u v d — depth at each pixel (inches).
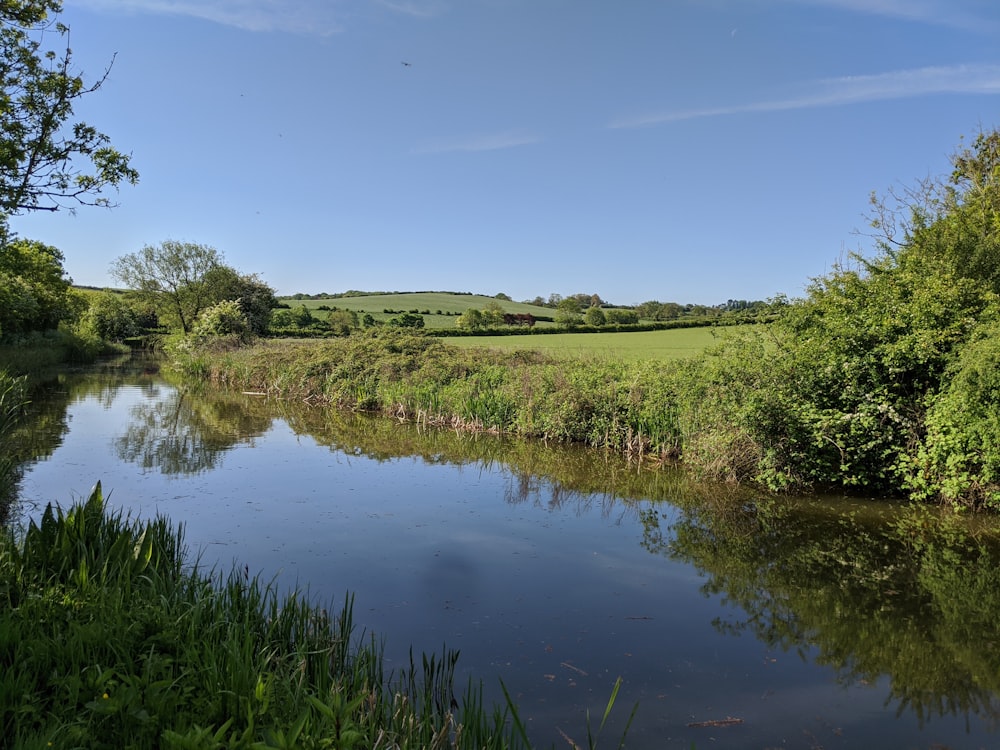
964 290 422.3
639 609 248.8
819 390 445.1
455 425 704.4
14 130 357.1
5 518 322.0
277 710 139.6
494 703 178.7
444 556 301.9
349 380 894.4
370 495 411.8
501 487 445.1
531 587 267.6
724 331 542.6
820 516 382.3
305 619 191.6
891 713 181.6
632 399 583.8
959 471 385.7
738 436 460.4
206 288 2012.8
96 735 123.0
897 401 418.9
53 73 367.9
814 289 499.8
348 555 298.5
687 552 317.1
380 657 191.8
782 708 182.5
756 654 215.0
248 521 347.3
